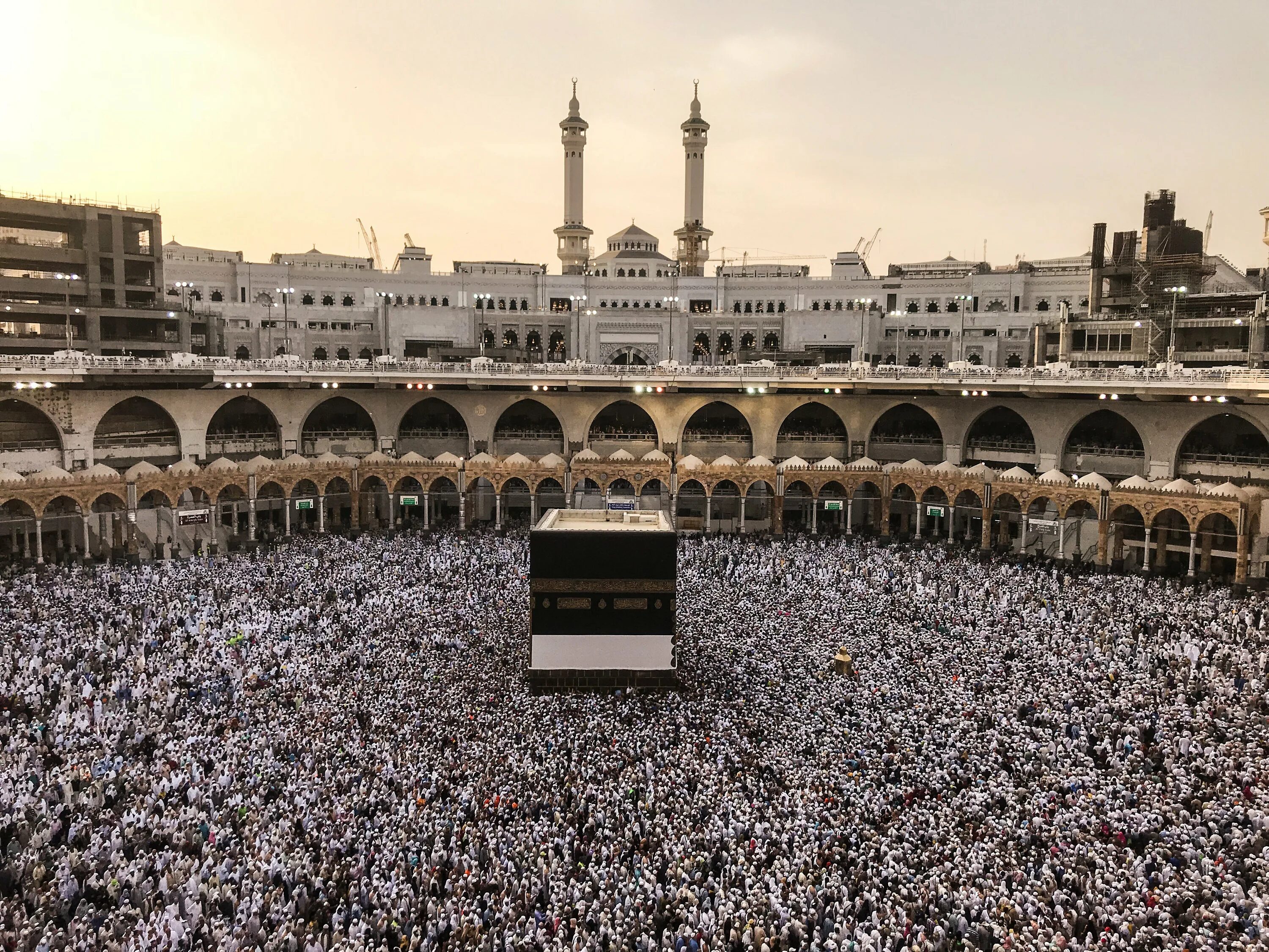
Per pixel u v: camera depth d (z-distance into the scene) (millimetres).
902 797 26109
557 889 21750
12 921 20672
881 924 20406
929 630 41906
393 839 24000
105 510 61281
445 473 67438
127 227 78562
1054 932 19703
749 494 75562
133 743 29266
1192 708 31797
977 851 23094
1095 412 66250
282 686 34531
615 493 75875
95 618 41500
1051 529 59219
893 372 68438
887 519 66625
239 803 25688
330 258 105000
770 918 20625
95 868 22625
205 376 62344
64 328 76188
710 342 92250
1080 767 27656
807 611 45688
